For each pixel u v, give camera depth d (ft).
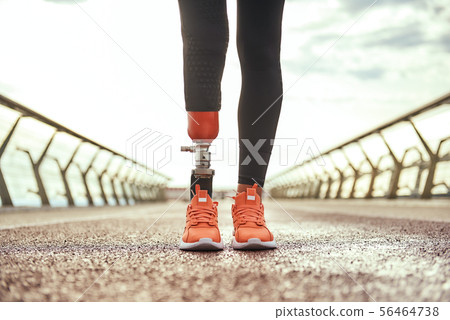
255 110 6.24
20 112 24.77
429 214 16.84
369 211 21.48
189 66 5.97
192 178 6.61
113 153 47.52
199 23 5.84
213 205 6.54
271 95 6.23
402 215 16.02
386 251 5.44
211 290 3.36
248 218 6.24
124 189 60.34
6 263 4.68
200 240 5.77
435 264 4.40
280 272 4.05
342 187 48.83
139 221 14.42
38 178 28.96
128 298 3.17
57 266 4.49
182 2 5.88
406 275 3.84
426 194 27.58
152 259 5.04
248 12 6.08
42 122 27.35
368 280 3.65
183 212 25.96
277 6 6.15
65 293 3.31
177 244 6.77
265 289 3.37
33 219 16.03
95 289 3.43
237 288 3.42
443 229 8.93
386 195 34.60
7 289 3.43
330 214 18.29
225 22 6.00
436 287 3.39
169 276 3.92
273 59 6.23
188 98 6.04
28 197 28.04
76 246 6.47
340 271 4.05
